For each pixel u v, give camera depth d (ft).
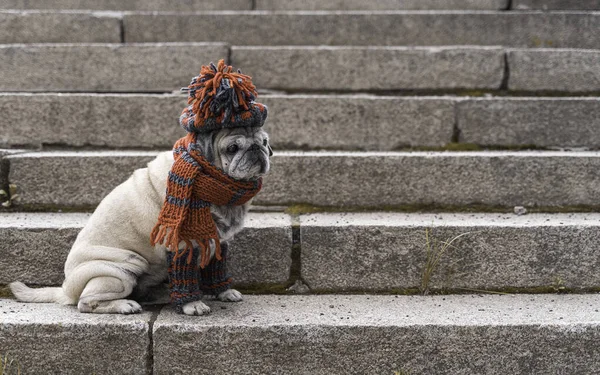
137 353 8.46
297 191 11.66
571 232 10.11
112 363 8.48
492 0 17.84
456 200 11.67
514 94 14.62
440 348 8.52
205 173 8.36
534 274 10.19
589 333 8.46
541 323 8.51
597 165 11.50
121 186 9.30
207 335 8.39
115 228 8.96
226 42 16.47
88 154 11.73
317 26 16.44
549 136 13.08
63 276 10.19
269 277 10.26
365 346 8.49
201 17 16.44
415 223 10.34
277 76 14.78
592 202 11.59
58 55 14.48
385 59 14.67
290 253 10.24
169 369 8.46
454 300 9.75
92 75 14.57
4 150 12.01
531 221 10.59
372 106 13.08
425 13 16.44
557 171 11.53
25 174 11.41
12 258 10.13
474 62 14.66
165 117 12.92
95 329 8.41
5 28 16.17
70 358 8.47
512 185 11.59
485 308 9.27
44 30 16.26
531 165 11.54
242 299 9.70
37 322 8.43
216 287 9.54
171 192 8.34
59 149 12.91
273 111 13.03
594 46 16.44
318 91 14.80
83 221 10.61
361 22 16.44
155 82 14.64
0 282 10.15
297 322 8.54
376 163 11.61
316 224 10.28
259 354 8.46
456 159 11.58
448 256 10.18
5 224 10.26
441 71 14.70
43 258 10.14
